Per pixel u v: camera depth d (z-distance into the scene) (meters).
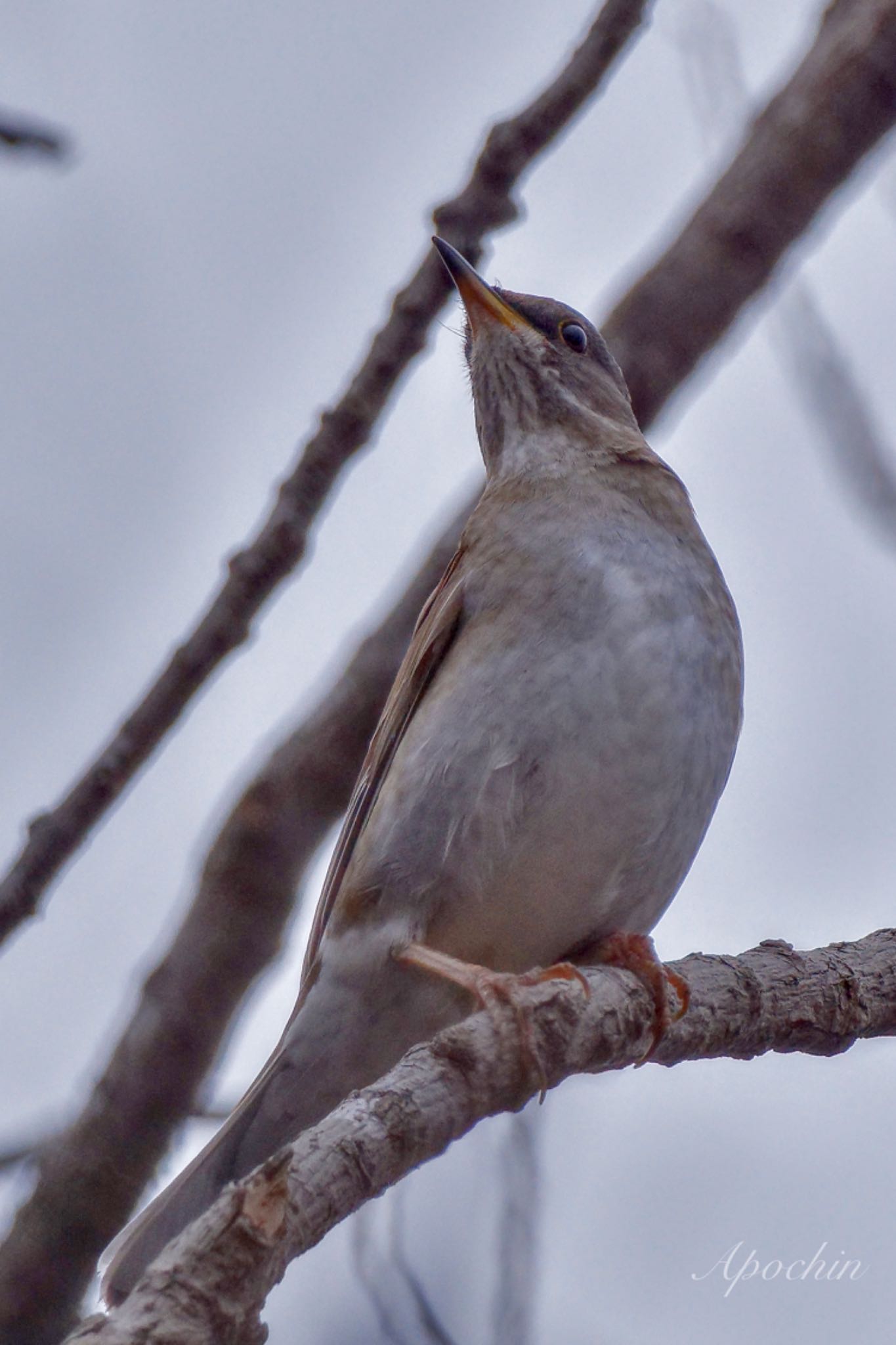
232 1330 5.99
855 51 11.81
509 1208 10.62
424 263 9.60
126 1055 10.73
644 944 9.38
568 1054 8.37
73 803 9.46
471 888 10.41
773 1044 9.56
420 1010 10.52
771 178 11.88
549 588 10.73
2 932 9.45
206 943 10.78
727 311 12.08
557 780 10.29
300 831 10.95
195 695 9.56
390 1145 7.22
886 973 9.91
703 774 10.71
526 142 9.48
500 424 13.01
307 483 9.62
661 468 12.16
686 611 10.85
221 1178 10.18
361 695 11.21
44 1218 10.60
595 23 9.38
